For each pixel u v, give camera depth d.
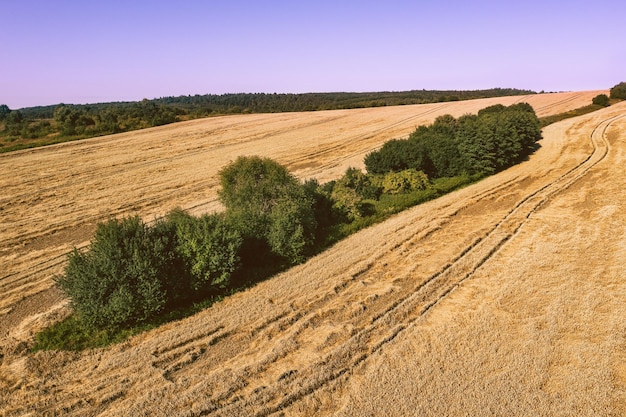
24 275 18.31
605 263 15.72
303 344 12.03
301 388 10.16
